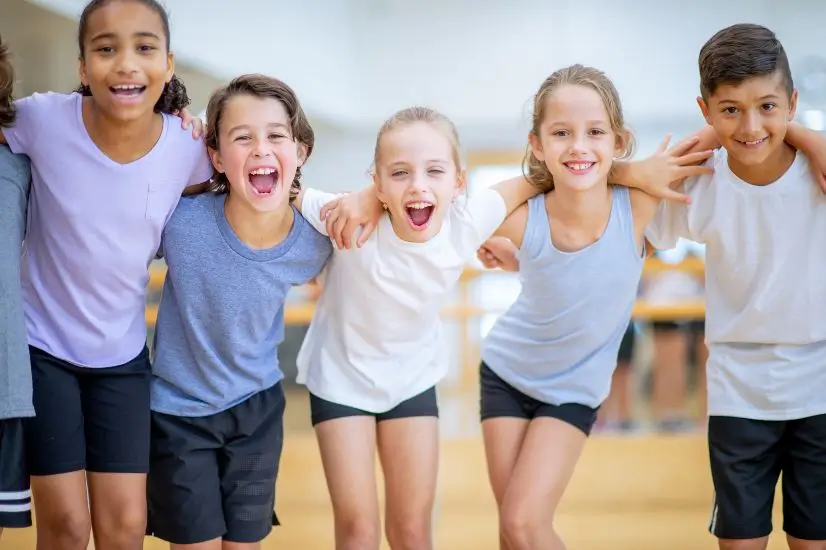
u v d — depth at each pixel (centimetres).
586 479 339
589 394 226
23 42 487
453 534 312
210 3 562
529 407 230
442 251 212
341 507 212
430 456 219
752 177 211
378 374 217
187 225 205
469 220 214
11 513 193
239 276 206
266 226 206
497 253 256
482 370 238
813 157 208
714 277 222
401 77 834
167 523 211
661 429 431
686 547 300
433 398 224
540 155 219
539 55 819
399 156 204
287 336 581
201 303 207
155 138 201
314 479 342
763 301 213
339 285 216
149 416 208
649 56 805
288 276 212
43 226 199
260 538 219
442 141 207
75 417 202
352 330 216
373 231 211
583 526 317
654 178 216
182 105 212
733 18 791
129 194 198
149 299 528
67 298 201
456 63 830
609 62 809
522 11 820
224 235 205
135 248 201
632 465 340
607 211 219
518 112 823
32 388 194
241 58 607
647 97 806
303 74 716
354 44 838
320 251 215
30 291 202
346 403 216
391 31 834
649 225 225
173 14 505
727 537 219
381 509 323
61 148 196
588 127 209
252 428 215
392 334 216
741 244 213
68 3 424
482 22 824
